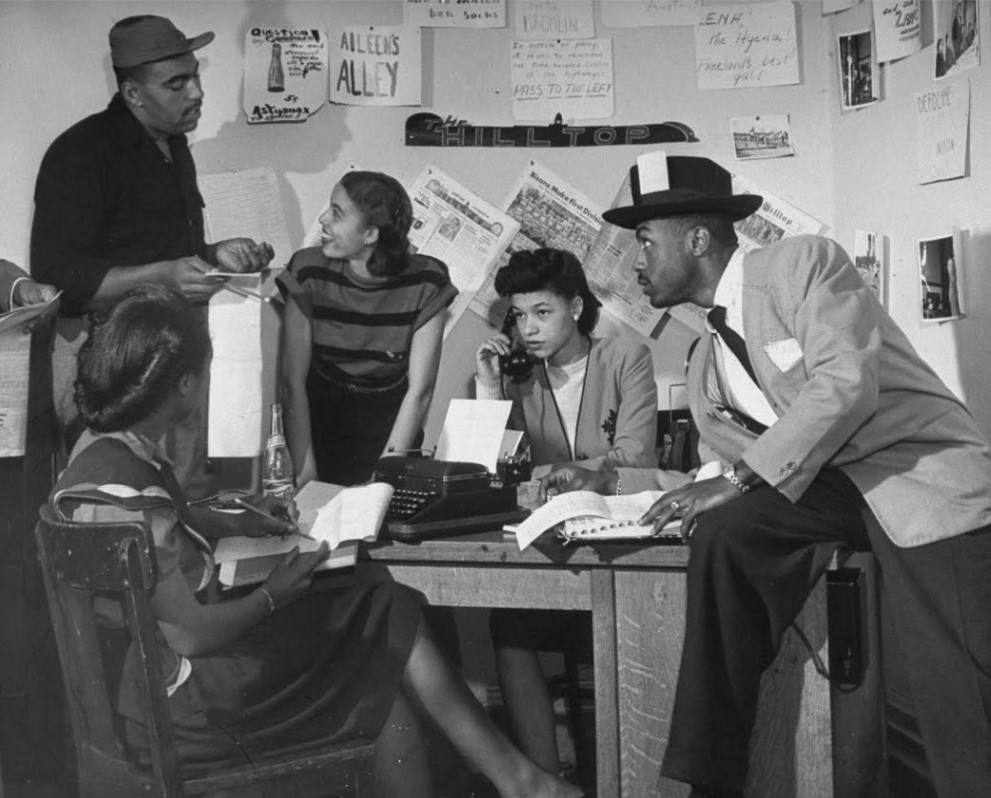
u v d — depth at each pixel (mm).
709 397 2689
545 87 4141
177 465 3287
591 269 4152
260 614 2334
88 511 2184
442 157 4145
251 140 4125
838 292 2404
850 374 2281
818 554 2340
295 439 3543
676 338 4160
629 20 4133
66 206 3312
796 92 4129
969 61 3223
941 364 3457
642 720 2473
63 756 3188
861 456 2369
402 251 3525
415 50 4121
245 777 2201
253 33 4094
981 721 2271
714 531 2283
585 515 2438
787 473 2293
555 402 3416
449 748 3463
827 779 2381
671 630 2445
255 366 3111
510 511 2734
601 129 4141
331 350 3555
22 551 3045
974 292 3236
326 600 2525
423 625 2520
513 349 3467
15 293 3082
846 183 4012
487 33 4145
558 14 4141
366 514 2553
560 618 2920
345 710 2391
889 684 3469
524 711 2891
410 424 3527
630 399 3352
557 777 2586
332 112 4125
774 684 2398
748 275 2514
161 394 2299
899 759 3311
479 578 2559
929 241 3447
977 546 2291
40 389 3139
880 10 3705
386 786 2656
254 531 2600
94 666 2098
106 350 2283
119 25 3412
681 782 2402
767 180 4145
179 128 3480
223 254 3191
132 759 2141
